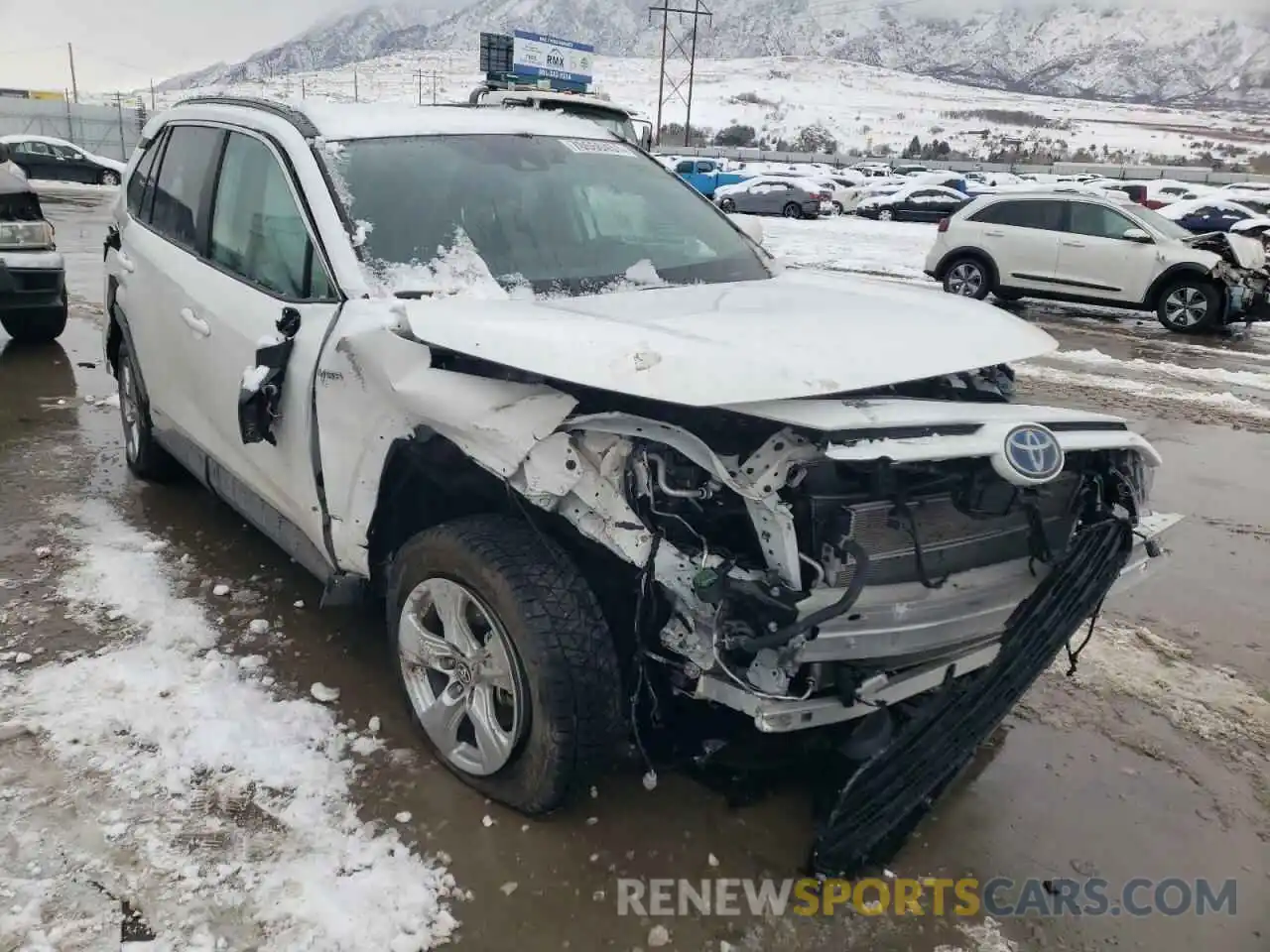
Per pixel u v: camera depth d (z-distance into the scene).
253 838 2.64
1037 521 2.80
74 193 25.39
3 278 7.49
